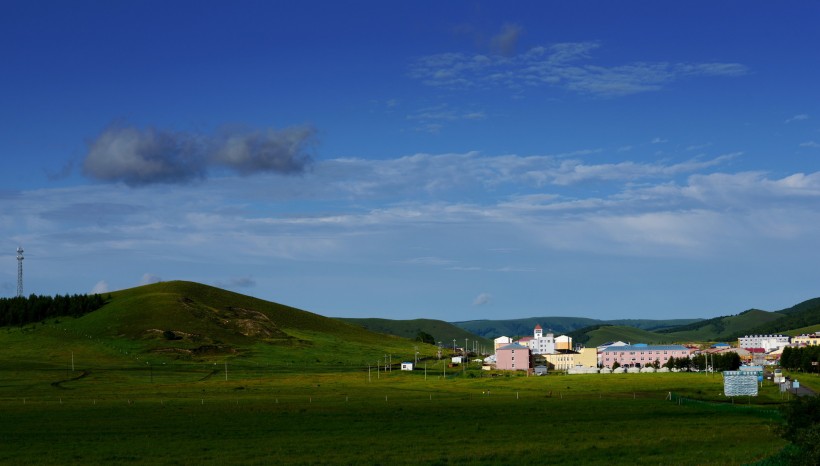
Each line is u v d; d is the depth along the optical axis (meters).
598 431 127.25
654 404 176.25
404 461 96.12
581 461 94.38
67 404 188.50
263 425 138.75
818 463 67.69
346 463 95.25
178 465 96.44
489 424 138.75
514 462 94.88
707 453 97.25
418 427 134.50
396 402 186.75
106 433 130.00
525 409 166.25
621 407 169.38
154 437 124.25
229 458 101.06
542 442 113.19
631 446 106.69
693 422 139.75
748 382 193.12
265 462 97.19
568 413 157.62
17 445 116.38
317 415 155.38
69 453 107.69
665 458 94.19
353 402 187.38
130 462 99.50
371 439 118.19
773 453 93.81
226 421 145.88
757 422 139.00
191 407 176.00
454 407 171.50
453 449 106.25
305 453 104.31
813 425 72.19
